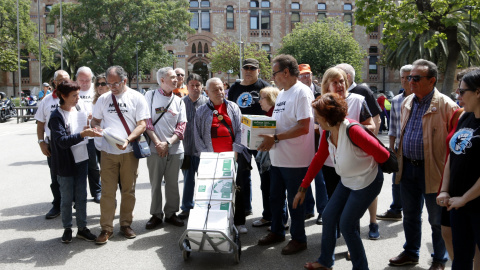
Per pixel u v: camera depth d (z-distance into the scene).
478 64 26.25
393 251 4.76
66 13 35.38
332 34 37.75
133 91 5.32
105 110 5.22
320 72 38.31
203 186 4.51
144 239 5.20
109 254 4.72
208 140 5.30
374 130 4.71
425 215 6.21
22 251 4.81
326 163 4.92
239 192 5.27
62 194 5.02
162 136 5.68
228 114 5.39
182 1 37.69
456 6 15.34
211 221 4.22
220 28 46.28
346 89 4.69
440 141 4.02
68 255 4.70
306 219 6.06
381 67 48.28
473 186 2.97
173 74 5.70
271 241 5.01
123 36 35.75
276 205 4.96
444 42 27.83
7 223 5.85
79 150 5.04
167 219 5.83
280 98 4.75
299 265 4.38
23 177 8.90
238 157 5.25
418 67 4.11
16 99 31.17
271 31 46.81
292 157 4.54
